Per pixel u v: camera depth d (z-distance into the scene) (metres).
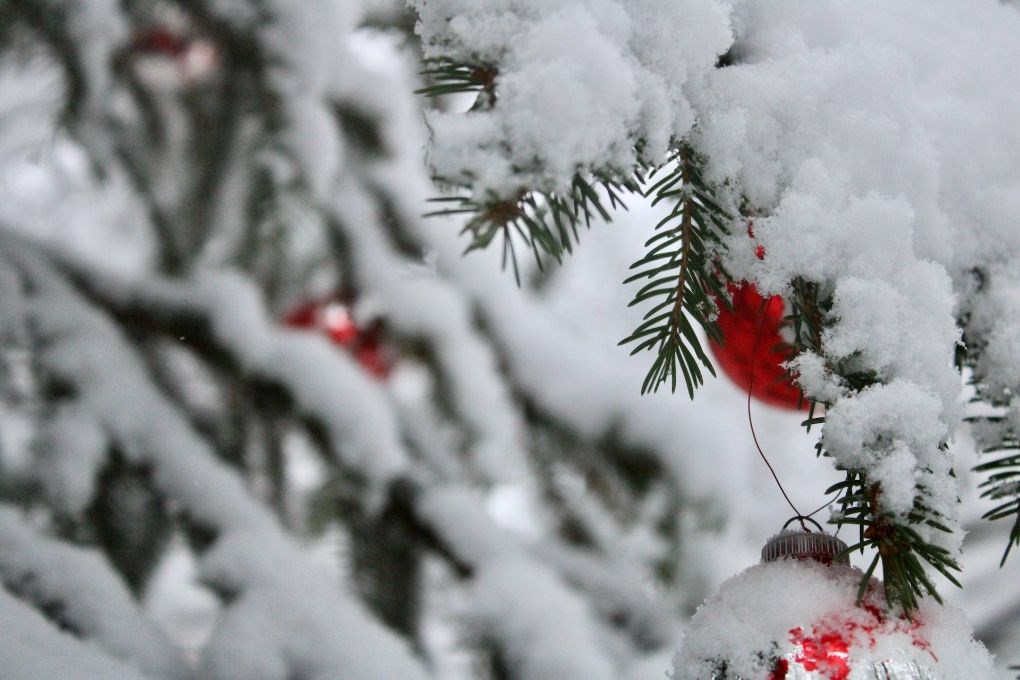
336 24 1.25
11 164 1.79
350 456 1.25
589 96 0.91
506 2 0.92
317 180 1.26
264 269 1.31
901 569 0.92
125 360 1.22
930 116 0.98
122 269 1.30
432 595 1.22
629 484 1.43
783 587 0.93
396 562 1.23
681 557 1.42
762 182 0.95
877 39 0.99
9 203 1.79
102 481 1.16
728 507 1.44
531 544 1.42
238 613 1.09
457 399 1.36
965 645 0.93
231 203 1.27
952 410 0.94
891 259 0.94
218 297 1.29
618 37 0.93
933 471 0.93
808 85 0.96
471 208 0.91
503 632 1.16
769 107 0.96
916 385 0.93
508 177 0.91
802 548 0.95
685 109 0.94
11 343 1.20
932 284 0.94
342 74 1.29
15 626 0.97
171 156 1.26
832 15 0.98
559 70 0.91
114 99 1.22
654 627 1.37
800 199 0.94
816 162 0.95
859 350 0.94
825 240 0.95
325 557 1.24
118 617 1.06
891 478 0.92
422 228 1.39
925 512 0.92
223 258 1.30
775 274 0.95
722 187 0.95
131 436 1.17
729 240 0.96
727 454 1.45
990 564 1.72
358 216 1.35
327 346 1.32
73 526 1.15
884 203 0.94
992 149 0.99
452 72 0.93
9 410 1.17
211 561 1.11
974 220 0.98
